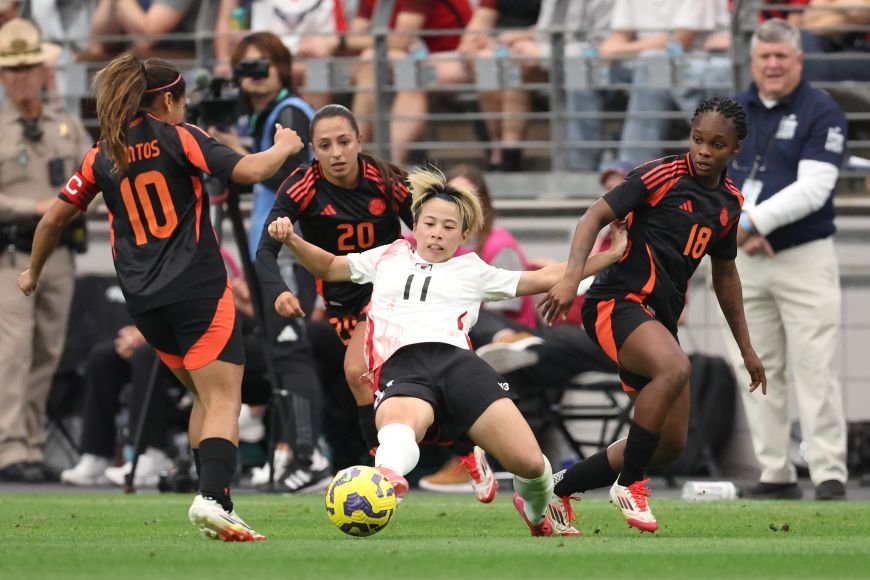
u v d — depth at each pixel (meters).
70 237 43.28
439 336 22.75
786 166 36.75
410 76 48.81
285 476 37.19
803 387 36.59
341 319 28.66
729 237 25.09
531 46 48.75
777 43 36.53
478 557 18.67
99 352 42.28
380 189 27.91
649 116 47.78
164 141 22.53
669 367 23.41
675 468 42.25
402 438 21.69
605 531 24.84
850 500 35.62
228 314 22.67
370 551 19.59
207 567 17.42
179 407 41.31
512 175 49.72
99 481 42.41
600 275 24.91
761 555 19.16
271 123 35.75
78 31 51.94
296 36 49.56
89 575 16.53
